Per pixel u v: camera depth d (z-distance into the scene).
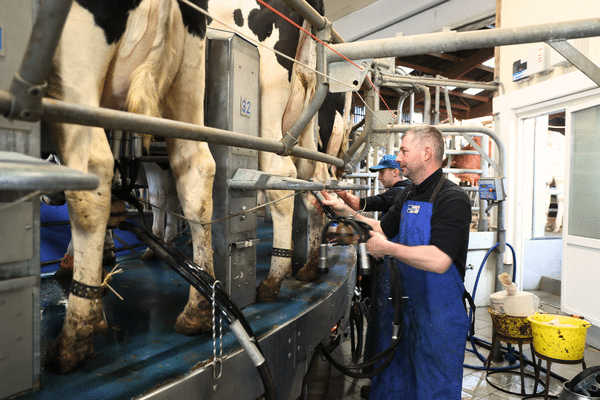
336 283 2.68
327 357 2.03
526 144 5.49
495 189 4.23
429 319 1.89
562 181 7.96
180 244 4.12
